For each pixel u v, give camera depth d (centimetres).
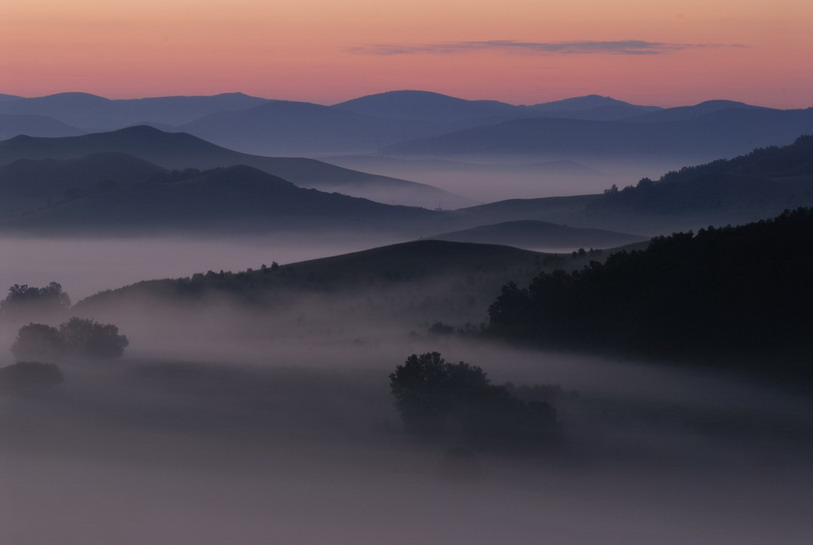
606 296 11562
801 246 11269
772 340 10231
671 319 10800
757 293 10706
